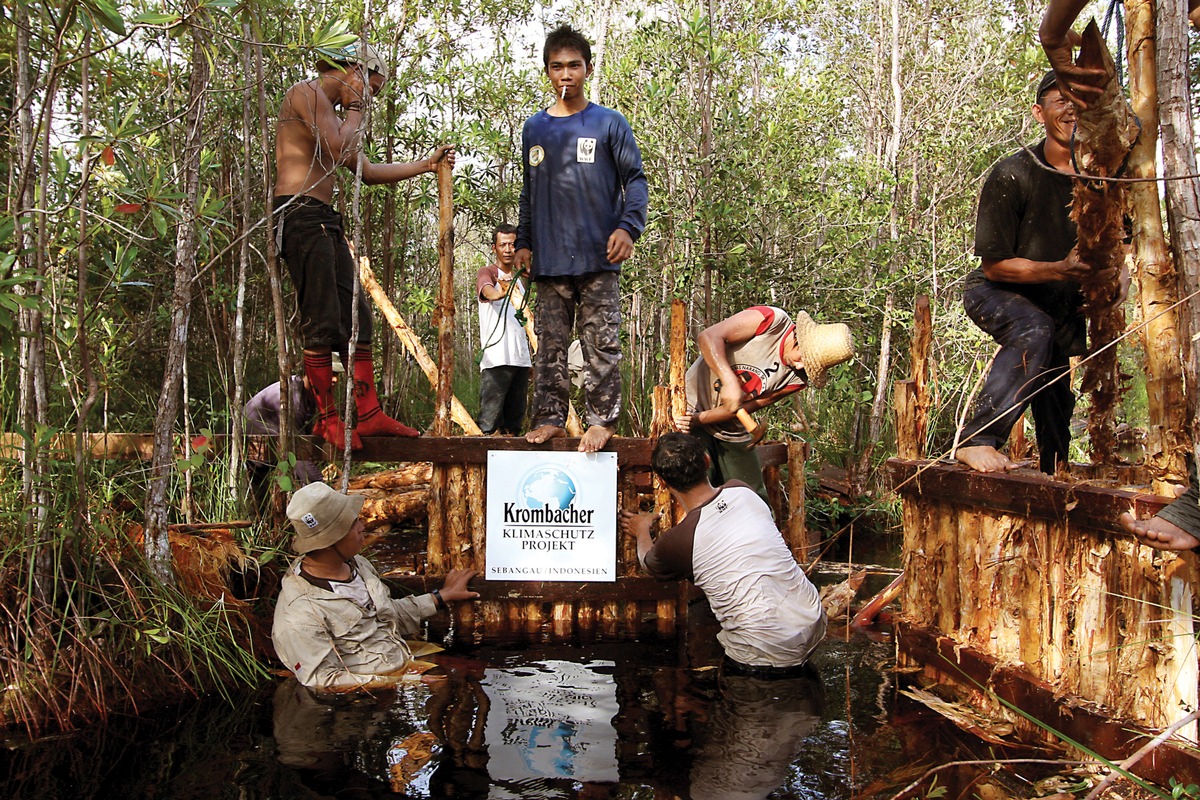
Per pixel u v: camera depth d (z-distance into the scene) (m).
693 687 3.59
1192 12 2.77
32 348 3.44
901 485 3.48
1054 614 3.03
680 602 4.53
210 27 3.63
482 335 6.59
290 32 5.43
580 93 4.43
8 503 3.48
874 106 10.91
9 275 3.15
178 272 3.82
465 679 3.67
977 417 3.60
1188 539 2.45
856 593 5.02
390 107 7.47
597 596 4.45
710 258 7.77
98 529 3.53
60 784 2.71
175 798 2.62
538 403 4.59
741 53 8.88
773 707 3.36
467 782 2.72
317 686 3.55
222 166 6.01
